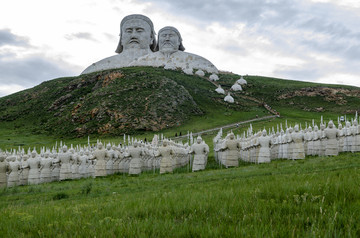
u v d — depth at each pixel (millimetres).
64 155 30672
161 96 118625
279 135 35031
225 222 7758
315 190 9758
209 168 31047
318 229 6723
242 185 13344
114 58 173000
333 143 28328
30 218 9625
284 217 7785
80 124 108875
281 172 18719
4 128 119750
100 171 29594
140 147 29953
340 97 136500
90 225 8211
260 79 177500
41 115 129125
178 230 7270
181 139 80062
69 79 162125
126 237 7086
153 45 185375
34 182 30156
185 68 167250
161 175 26094
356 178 11328
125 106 111500
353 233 6461
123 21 179625
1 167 26781
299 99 139250
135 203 10695
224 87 154000
